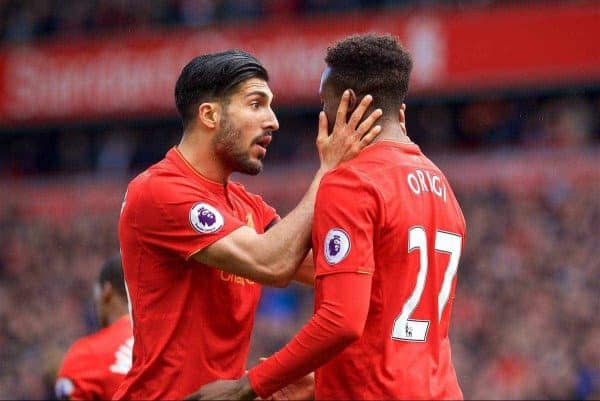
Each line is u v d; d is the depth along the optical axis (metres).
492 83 71.19
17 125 83.25
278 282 15.85
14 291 71.44
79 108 81.56
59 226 76.44
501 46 71.00
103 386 20.77
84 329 66.38
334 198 14.67
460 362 51.28
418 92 72.75
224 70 16.52
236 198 17.50
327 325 14.33
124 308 21.91
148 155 82.25
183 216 16.14
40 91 82.50
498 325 53.34
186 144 16.78
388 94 15.52
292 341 14.65
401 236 14.80
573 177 64.88
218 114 16.56
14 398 60.72
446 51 72.06
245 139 16.56
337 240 14.51
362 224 14.48
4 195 80.81
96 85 81.25
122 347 21.06
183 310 16.52
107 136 84.38
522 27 70.44
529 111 72.69
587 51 69.19
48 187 80.31
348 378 14.85
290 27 75.25
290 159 74.38
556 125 70.19
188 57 78.62
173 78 79.00
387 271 14.80
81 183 80.19
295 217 15.92
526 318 53.22
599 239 57.84
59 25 82.81
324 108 15.91
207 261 16.14
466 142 73.00
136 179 16.81
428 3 73.38
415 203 15.08
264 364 14.88
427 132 74.19
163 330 16.56
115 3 81.56
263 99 16.73
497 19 71.06
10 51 83.56
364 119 15.54
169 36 79.25
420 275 15.02
